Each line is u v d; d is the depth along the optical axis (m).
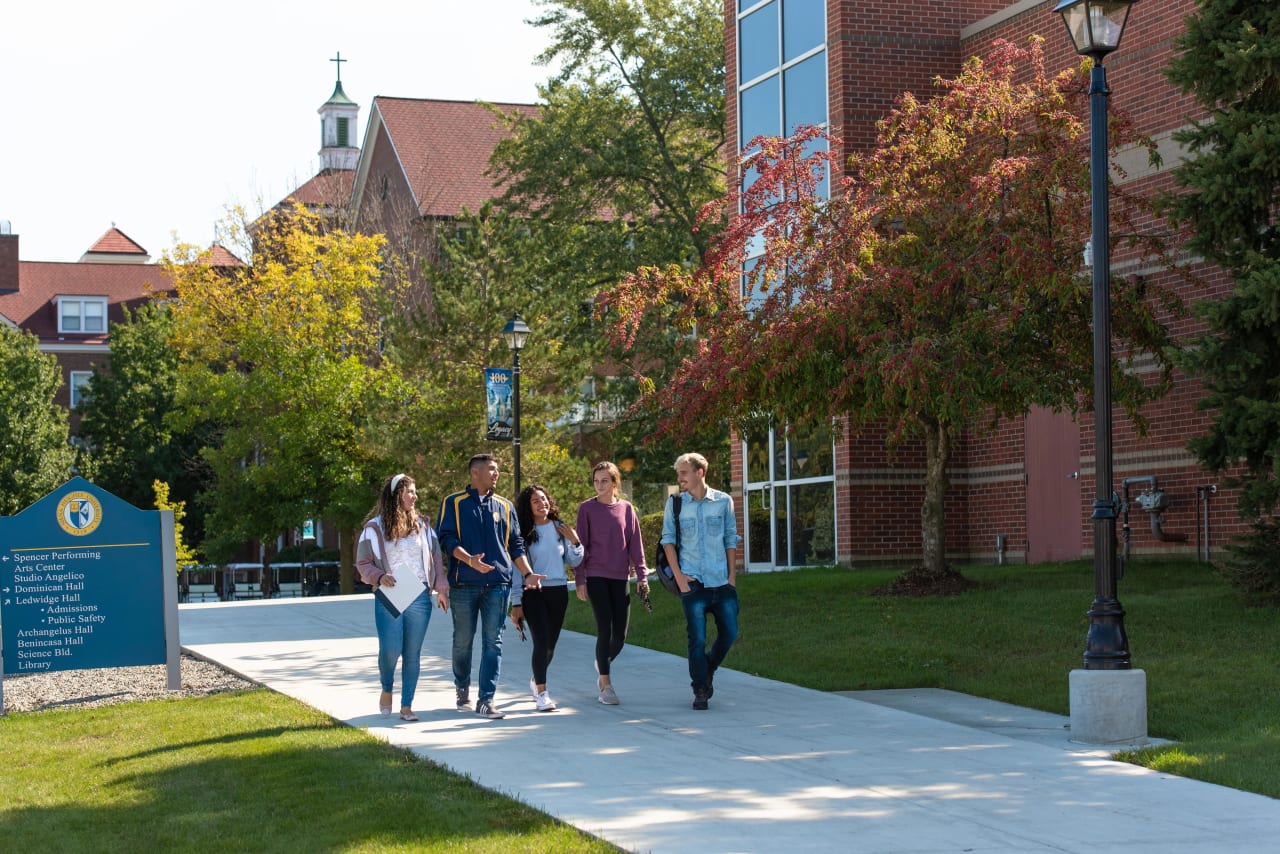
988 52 21.06
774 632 14.34
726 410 15.37
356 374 36.00
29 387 47.03
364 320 38.03
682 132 33.91
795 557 22.73
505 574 10.27
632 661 13.50
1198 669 10.90
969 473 21.58
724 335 15.29
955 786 7.62
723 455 33.84
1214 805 7.14
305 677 12.45
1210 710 9.77
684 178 32.31
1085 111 15.91
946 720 10.21
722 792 7.44
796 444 22.75
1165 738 9.24
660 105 32.34
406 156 47.69
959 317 14.65
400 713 10.20
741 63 23.94
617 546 10.82
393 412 32.41
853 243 14.69
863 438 21.36
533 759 8.43
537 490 10.70
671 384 16.03
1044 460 20.02
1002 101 14.84
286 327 36.41
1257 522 13.48
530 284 32.62
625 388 32.09
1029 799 7.28
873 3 21.39
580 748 8.83
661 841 6.33
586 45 32.41
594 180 32.38
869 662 12.57
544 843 6.23
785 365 14.34
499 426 22.38
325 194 46.16
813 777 7.87
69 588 12.11
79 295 58.94
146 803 7.38
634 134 31.83
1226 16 13.52
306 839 6.40
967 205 14.29
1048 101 14.92
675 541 10.66
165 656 12.34
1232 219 13.31
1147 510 18.08
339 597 22.50
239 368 44.00
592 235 32.41
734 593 10.73
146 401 50.38
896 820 6.79
